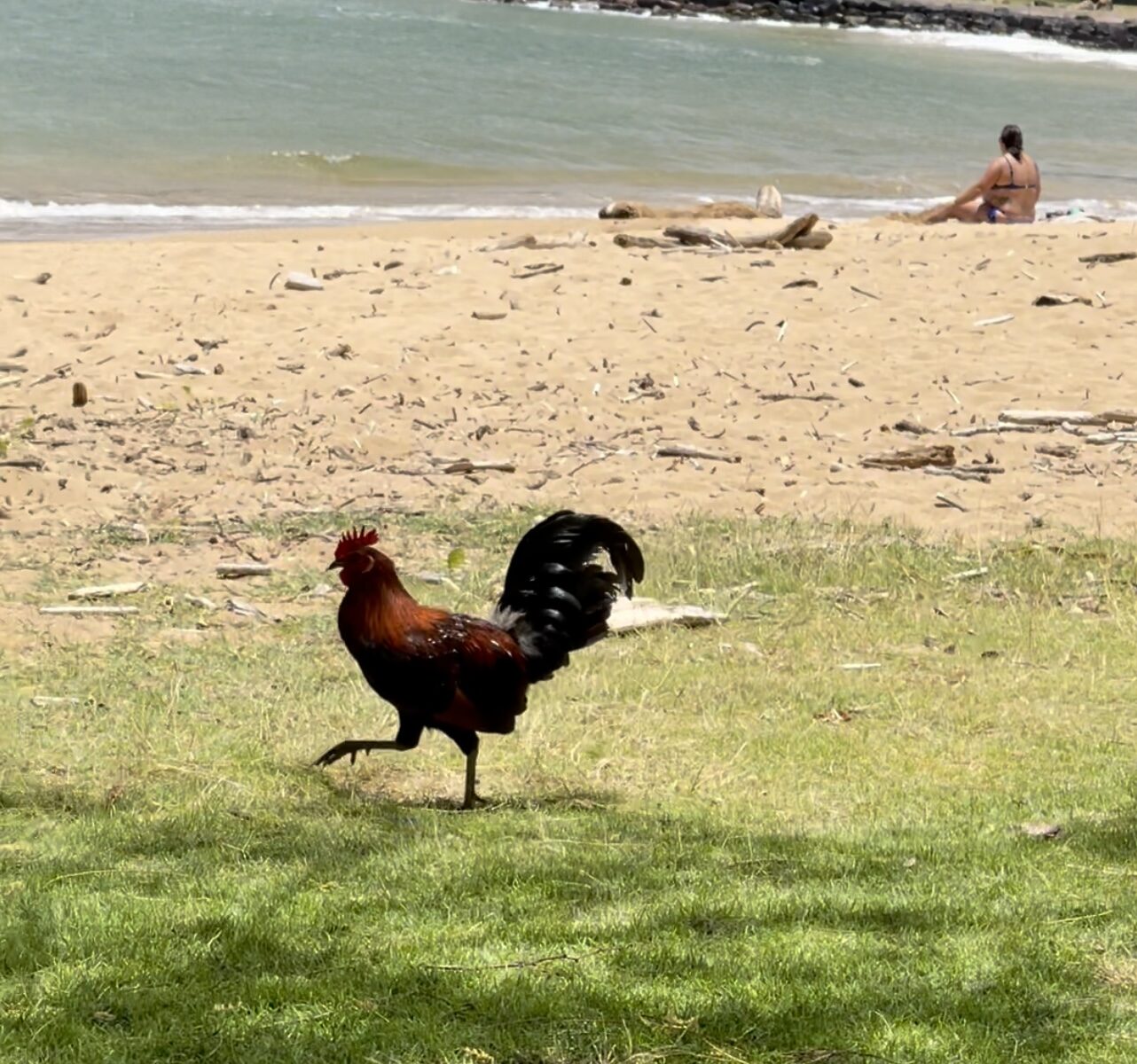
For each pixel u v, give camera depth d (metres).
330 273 17.41
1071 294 17.20
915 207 29.66
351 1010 4.81
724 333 15.87
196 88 37.38
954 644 9.97
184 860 6.21
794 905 5.75
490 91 40.19
